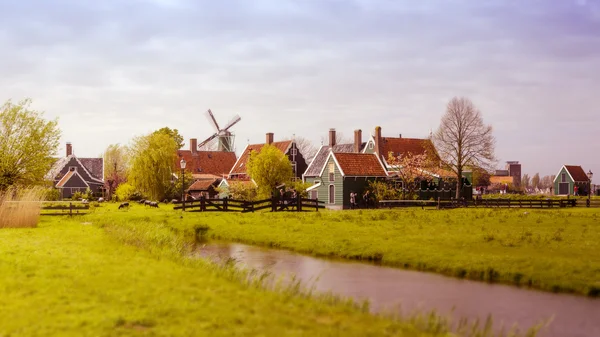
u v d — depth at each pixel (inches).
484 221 1556.3
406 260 986.1
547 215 1772.9
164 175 3206.2
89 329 434.3
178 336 423.8
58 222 1533.0
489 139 2842.0
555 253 949.8
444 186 3075.8
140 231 1229.7
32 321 453.1
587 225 1396.4
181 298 543.5
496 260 907.4
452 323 602.5
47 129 1862.7
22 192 1569.9
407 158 2920.8
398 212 1959.9
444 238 1167.0
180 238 1314.0
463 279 849.5
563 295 740.0
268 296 584.7
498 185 5679.1
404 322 526.3
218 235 1475.1
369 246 1114.1
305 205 2117.4
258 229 1482.5
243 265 959.6
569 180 4717.0
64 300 522.0
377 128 3176.7
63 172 4128.9
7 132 1818.4
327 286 796.0
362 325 493.4
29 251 835.4
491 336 543.2
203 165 4461.1
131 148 3253.0
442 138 2864.2
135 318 464.8
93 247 899.4
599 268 821.9
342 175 2795.3
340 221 1609.3
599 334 575.2
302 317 506.0
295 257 1088.2
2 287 569.3
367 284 813.2
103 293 551.5
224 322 465.1
